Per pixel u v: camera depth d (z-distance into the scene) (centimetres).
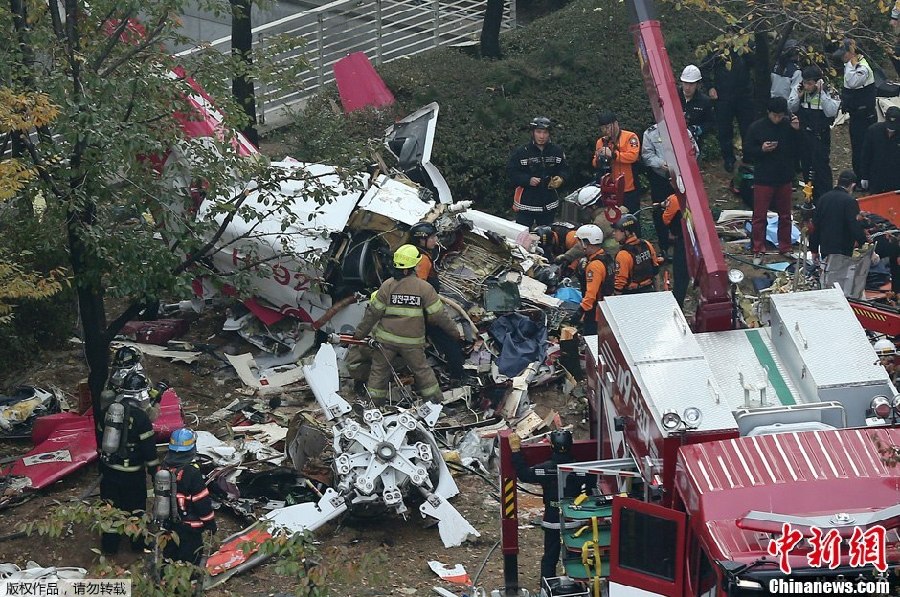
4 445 3406
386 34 6178
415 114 4706
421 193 4094
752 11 4772
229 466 3103
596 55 5719
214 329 4075
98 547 2908
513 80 5500
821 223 3894
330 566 2131
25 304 3784
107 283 3112
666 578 2011
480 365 3638
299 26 6316
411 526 3038
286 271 3747
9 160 2659
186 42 3069
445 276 3941
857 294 3738
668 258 4556
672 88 2794
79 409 3403
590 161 5178
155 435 3047
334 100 5331
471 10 6850
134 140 2761
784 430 2112
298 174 3105
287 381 3719
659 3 5978
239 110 3069
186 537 2616
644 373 2230
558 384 3709
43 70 2859
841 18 4897
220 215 3725
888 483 1931
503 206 5009
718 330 2470
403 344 3403
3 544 2909
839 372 2214
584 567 2339
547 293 4081
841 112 5469
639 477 2327
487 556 2872
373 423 2966
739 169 5100
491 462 3328
